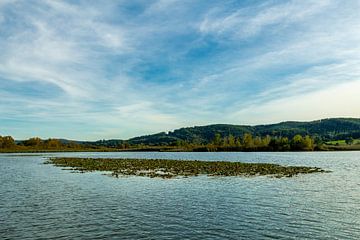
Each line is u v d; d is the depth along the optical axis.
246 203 30.88
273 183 44.72
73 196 34.88
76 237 20.64
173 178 50.88
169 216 25.77
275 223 23.75
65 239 20.27
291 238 20.42
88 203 31.03
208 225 23.22
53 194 36.22
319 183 44.66
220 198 33.31
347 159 106.69
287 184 43.66
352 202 31.38
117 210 27.97
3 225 23.34
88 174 57.81
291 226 22.98
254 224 23.48
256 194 35.75
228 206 29.48
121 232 21.64
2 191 38.50
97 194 36.06
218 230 22.03
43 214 26.58
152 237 20.61
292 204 30.39
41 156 144.25
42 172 63.06
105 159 102.56
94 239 20.27
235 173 57.81
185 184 43.81
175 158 116.06
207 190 38.50
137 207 29.14
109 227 22.80
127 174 56.97
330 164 82.81
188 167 69.19
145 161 89.19
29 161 102.38
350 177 52.12
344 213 26.84
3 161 103.62
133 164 78.38
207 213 26.78
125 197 34.12
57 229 22.36
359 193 36.41
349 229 22.36
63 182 46.69
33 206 29.73
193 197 34.00
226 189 39.25
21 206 29.75
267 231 21.83
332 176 53.62
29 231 21.92
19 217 25.61
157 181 47.19
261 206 29.53
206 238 20.39
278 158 114.19
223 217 25.42
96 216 25.84
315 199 32.88
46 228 22.61
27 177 54.09
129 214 26.45
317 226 23.02
